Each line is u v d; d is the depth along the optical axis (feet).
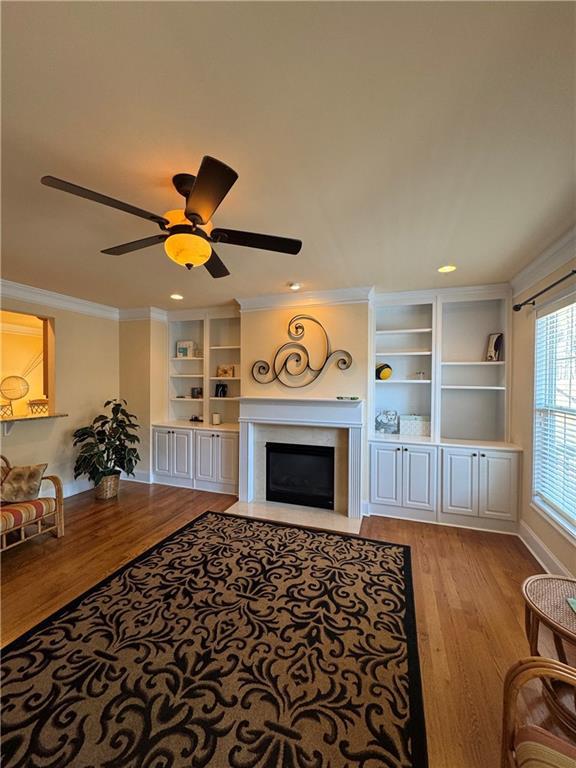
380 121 4.27
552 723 4.66
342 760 4.23
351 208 6.44
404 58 3.44
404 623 6.63
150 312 15.46
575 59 3.40
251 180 5.55
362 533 10.68
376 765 4.17
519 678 3.64
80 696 5.01
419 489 11.74
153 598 7.32
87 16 3.04
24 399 17.72
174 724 4.63
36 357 18.57
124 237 7.72
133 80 3.71
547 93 3.83
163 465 15.55
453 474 11.35
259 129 4.42
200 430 14.85
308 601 7.26
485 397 12.76
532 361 9.76
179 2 2.90
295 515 12.07
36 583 7.88
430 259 9.14
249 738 4.47
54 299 13.10
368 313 12.04
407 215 6.71
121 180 5.56
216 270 7.16
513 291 11.32
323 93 3.86
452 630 6.47
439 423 12.19
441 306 12.21
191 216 4.96
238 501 13.46
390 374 13.46
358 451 11.87
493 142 4.65
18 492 9.95
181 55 3.42
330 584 7.89
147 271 10.23
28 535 10.28
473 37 3.21
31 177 5.45
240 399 13.43
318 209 6.48
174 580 7.98
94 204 6.23
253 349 13.53
